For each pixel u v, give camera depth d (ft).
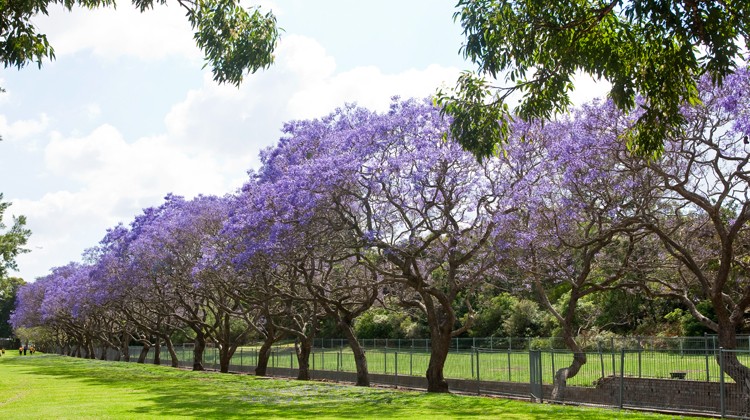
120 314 221.66
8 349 452.76
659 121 40.68
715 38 33.58
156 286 142.51
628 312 127.54
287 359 153.48
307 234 78.69
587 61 39.63
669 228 75.56
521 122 76.84
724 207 85.51
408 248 79.46
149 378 126.72
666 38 37.01
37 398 83.92
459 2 40.09
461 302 172.45
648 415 56.24
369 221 80.43
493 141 43.70
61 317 233.35
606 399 68.44
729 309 80.33
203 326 159.63
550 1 37.04
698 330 122.52
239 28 46.80
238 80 48.16
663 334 126.31
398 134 76.69
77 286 180.96
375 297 103.71
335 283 109.29
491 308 163.73
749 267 69.92
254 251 81.35
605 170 66.18
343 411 64.90
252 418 59.82
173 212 133.80
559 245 72.64
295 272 106.52
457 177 76.48
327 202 77.25
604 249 87.04
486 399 73.46
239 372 163.02
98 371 156.04
